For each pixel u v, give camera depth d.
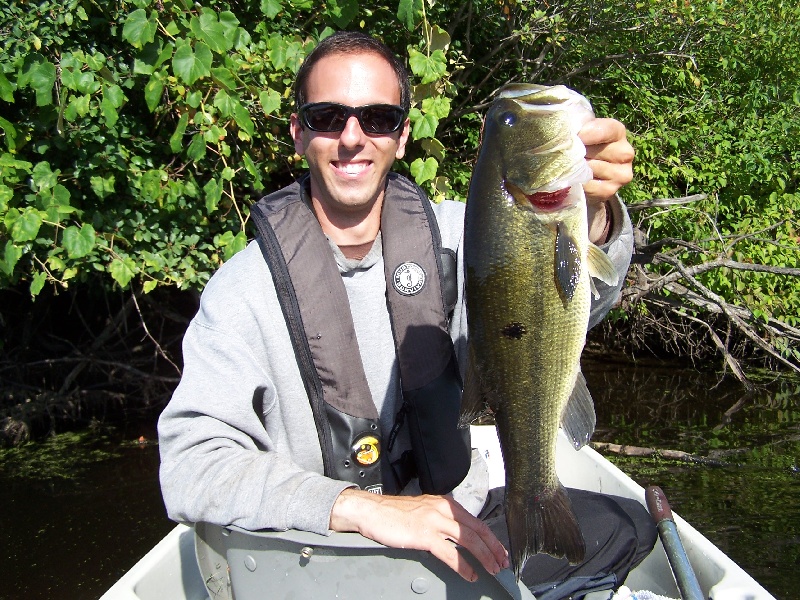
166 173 4.59
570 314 1.71
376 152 2.09
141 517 4.98
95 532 4.78
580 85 7.48
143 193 4.48
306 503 1.67
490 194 1.71
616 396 7.73
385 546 1.63
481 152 1.76
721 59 8.14
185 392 1.90
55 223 4.22
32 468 5.77
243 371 1.94
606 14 6.60
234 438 1.87
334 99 2.07
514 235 1.70
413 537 1.61
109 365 6.89
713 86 8.30
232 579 1.80
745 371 8.44
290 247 2.04
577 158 1.64
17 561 4.42
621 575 2.10
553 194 1.67
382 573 1.67
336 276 2.05
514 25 6.45
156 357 6.82
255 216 2.09
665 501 2.22
